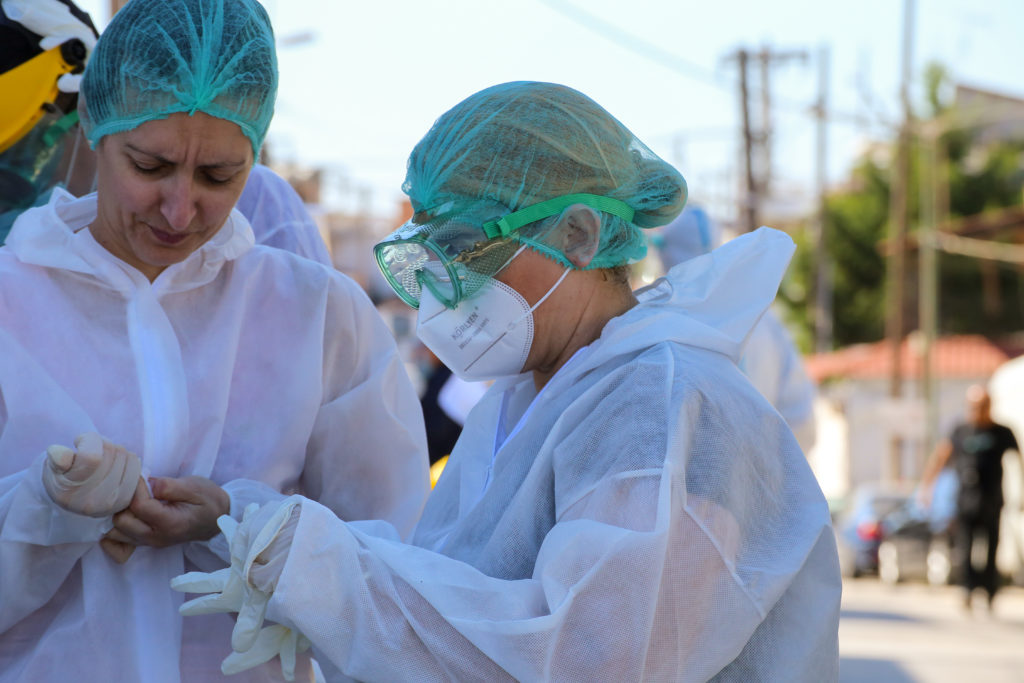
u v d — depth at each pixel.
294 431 2.28
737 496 1.98
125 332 2.15
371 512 2.44
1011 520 14.26
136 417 2.12
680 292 2.21
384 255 2.21
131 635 2.07
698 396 1.99
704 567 1.92
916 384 28.83
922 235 25.72
